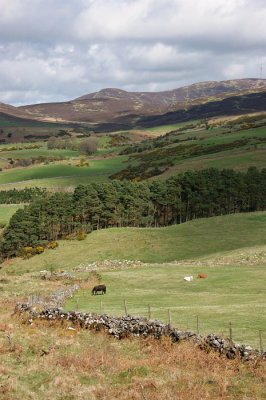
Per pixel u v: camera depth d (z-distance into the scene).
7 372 27.03
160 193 138.50
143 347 31.05
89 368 27.78
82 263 98.94
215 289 52.72
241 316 35.72
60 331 36.03
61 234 132.38
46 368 27.77
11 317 40.72
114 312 41.34
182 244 101.00
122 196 134.25
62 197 132.12
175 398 22.53
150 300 48.06
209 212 140.50
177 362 27.80
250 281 55.12
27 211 126.75
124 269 76.56
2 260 120.25
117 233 114.81
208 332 31.48
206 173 146.75
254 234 100.50
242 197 139.50
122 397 23.30
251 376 24.56
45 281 68.38
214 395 22.78
